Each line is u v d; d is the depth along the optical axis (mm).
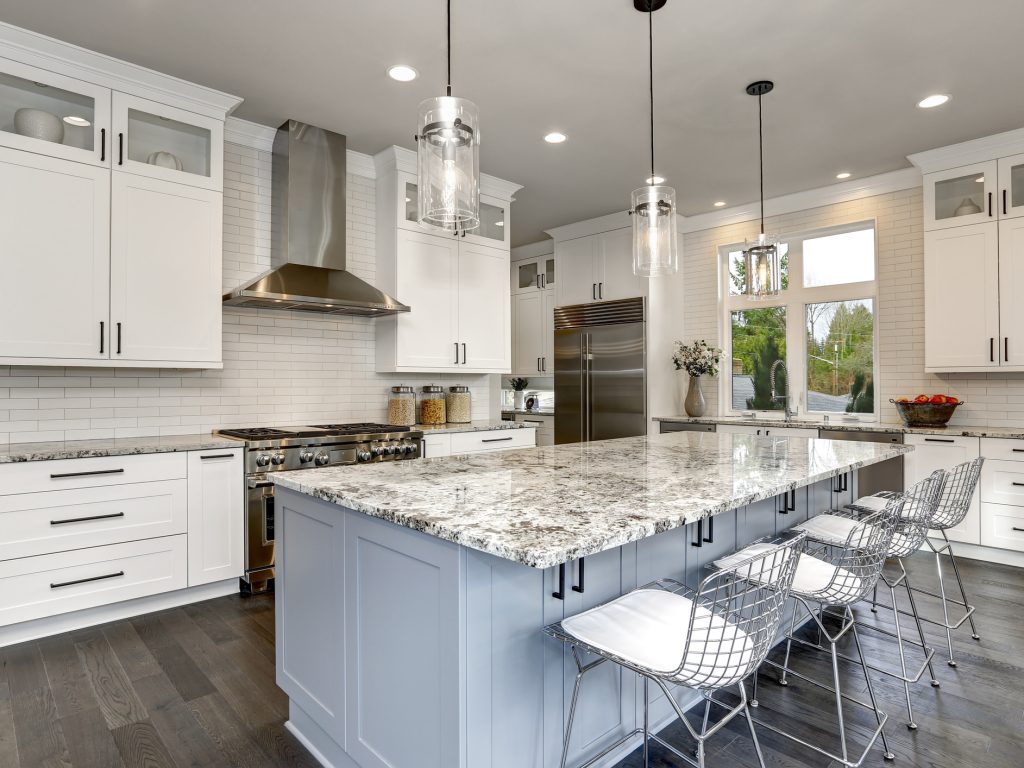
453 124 1847
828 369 5016
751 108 3434
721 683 1288
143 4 2484
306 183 3668
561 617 1588
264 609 2982
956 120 3604
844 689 2273
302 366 3951
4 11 2525
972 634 2742
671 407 5691
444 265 4332
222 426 3609
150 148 3102
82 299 2844
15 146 2684
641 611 1570
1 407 2912
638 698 1905
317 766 1799
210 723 2016
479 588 1354
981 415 4211
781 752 1883
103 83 2914
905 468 4059
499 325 4676
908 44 2793
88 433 3146
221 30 2676
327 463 3379
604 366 5703
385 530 1547
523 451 2748
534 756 1513
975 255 3928
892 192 4586
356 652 1659
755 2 2480
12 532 2512
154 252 3061
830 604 1834
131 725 2000
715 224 5605
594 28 2660
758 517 2574
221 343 3363
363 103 3391
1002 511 3703
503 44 2785
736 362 5613
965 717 2074
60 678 2295
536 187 4816
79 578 2670
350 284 3754
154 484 2869
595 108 3434
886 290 4641
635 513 1441
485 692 1370
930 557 3953
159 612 2932
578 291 5938
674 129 3719
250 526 3145
